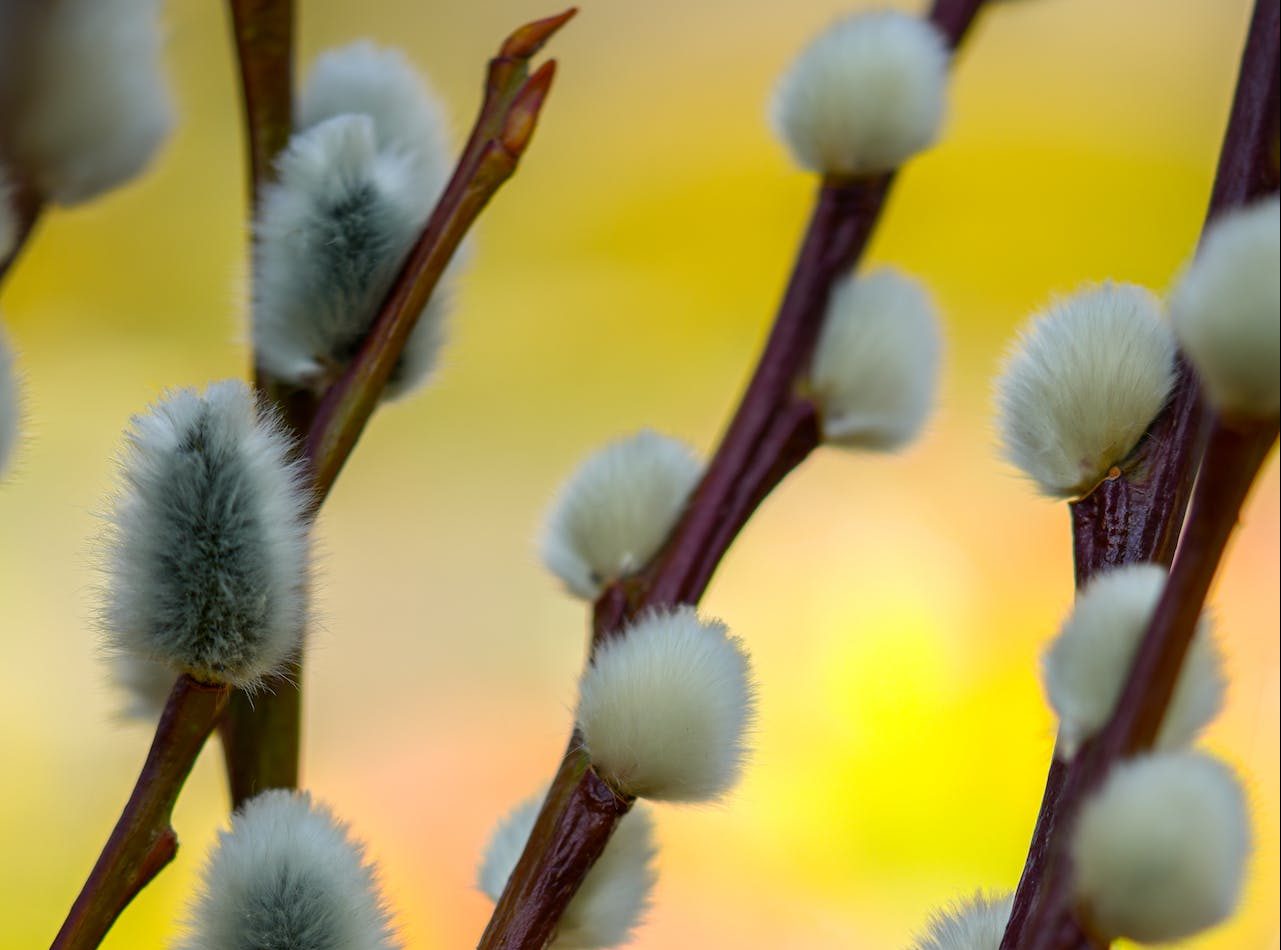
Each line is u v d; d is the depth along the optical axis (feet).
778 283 3.07
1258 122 1.28
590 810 1.33
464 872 2.50
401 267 1.36
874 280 1.36
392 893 1.37
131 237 2.69
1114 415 1.32
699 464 1.38
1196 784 1.19
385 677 2.77
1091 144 2.98
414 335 1.38
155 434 1.28
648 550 1.37
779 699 2.65
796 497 2.81
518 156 1.36
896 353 1.36
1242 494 1.20
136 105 1.34
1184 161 2.95
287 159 1.36
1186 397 1.32
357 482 2.90
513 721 2.76
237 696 1.39
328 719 2.71
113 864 1.30
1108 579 1.25
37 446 2.57
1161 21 2.97
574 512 1.37
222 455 1.28
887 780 2.57
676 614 1.33
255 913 1.28
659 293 3.07
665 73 3.11
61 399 2.63
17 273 2.63
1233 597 2.36
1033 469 1.33
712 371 3.04
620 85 3.12
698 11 3.11
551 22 1.37
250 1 1.38
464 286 1.42
